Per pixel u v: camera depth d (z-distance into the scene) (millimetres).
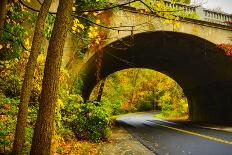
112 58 23359
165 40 20906
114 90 35844
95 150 10938
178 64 30234
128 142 13930
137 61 30109
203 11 19797
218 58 23000
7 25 8797
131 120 38094
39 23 6145
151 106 69938
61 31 5375
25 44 9180
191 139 15297
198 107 36000
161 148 11938
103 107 14094
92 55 15719
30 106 10016
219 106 30453
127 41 18094
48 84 5250
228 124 26641
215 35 20188
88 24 14047
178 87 47781
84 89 22938
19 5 9125
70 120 12523
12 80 10211
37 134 5145
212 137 16234
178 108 46312
